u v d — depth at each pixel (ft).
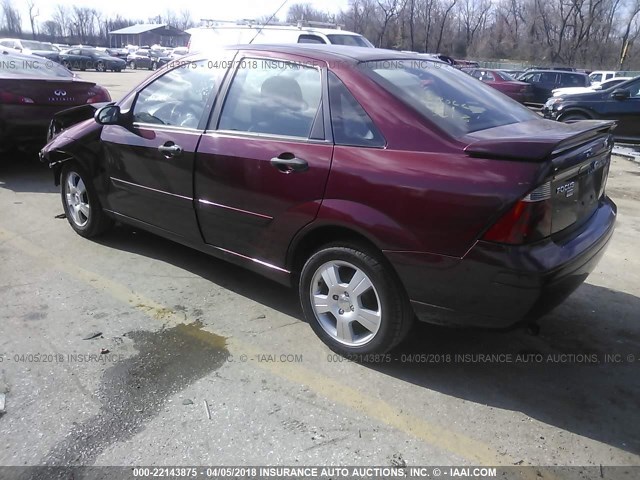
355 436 8.61
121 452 8.19
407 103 9.63
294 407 9.24
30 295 12.89
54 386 9.61
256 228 11.19
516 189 8.12
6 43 122.52
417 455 8.25
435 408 9.29
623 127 37.09
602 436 8.68
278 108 11.04
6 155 27.86
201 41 40.83
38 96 22.72
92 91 25.05
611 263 15.62
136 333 11.39
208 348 10.89
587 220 10.08
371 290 9.84
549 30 192.34
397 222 9.04
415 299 9.30
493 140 8.66
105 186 14.88
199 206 12.18
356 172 9.46
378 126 9.61
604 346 11.22
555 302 8.84
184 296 13.06
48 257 15.12
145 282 13.75
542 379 10.09
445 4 184.14
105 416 8.91
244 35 38.73
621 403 9.47
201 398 9.40
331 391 9.67
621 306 12.92
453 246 8.61
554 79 69.56
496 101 11.56
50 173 24.63
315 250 10.88
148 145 13.04
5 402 9.17
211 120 12.07
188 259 15.20
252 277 14.16
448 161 8.76
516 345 11.19
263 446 8.37
